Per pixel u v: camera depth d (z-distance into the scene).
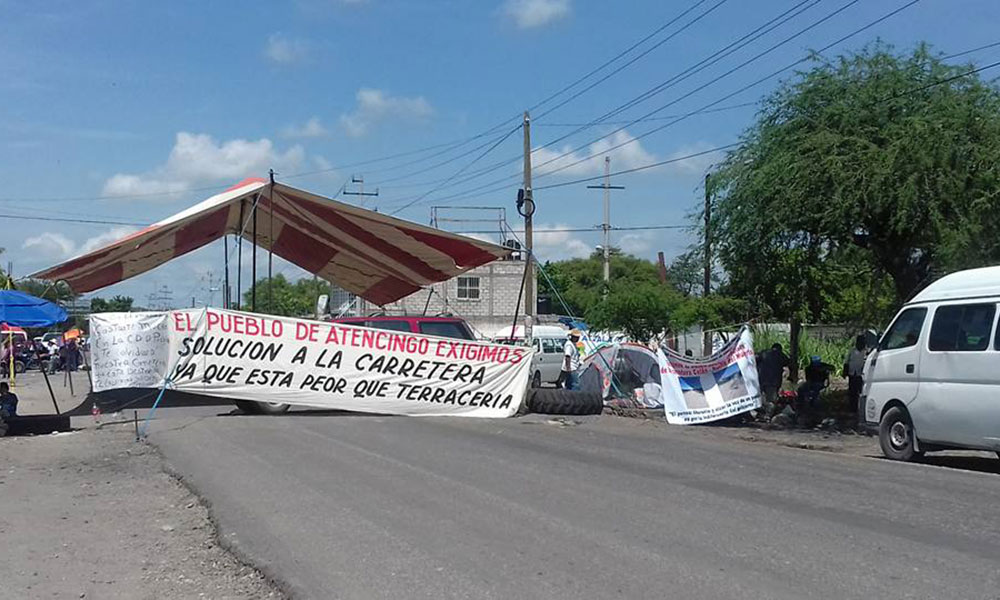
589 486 10.41
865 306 21.84
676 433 17.28
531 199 29.48
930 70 18.03
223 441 14.27
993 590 6.32
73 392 27.31
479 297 51.22
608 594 6.32
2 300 17.20
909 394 13.20
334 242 24.48
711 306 27.19
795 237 18.67
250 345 18.19
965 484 10.76
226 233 24.86
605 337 30.44
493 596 6.35
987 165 16.34
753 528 8.23
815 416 19.69
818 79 18.34
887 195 16.50
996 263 16.92
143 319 17.70
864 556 7.23
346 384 18.59
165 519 9.26
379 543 7.84
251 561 7.51
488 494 9.90
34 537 8.55
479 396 19.03
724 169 19.52
